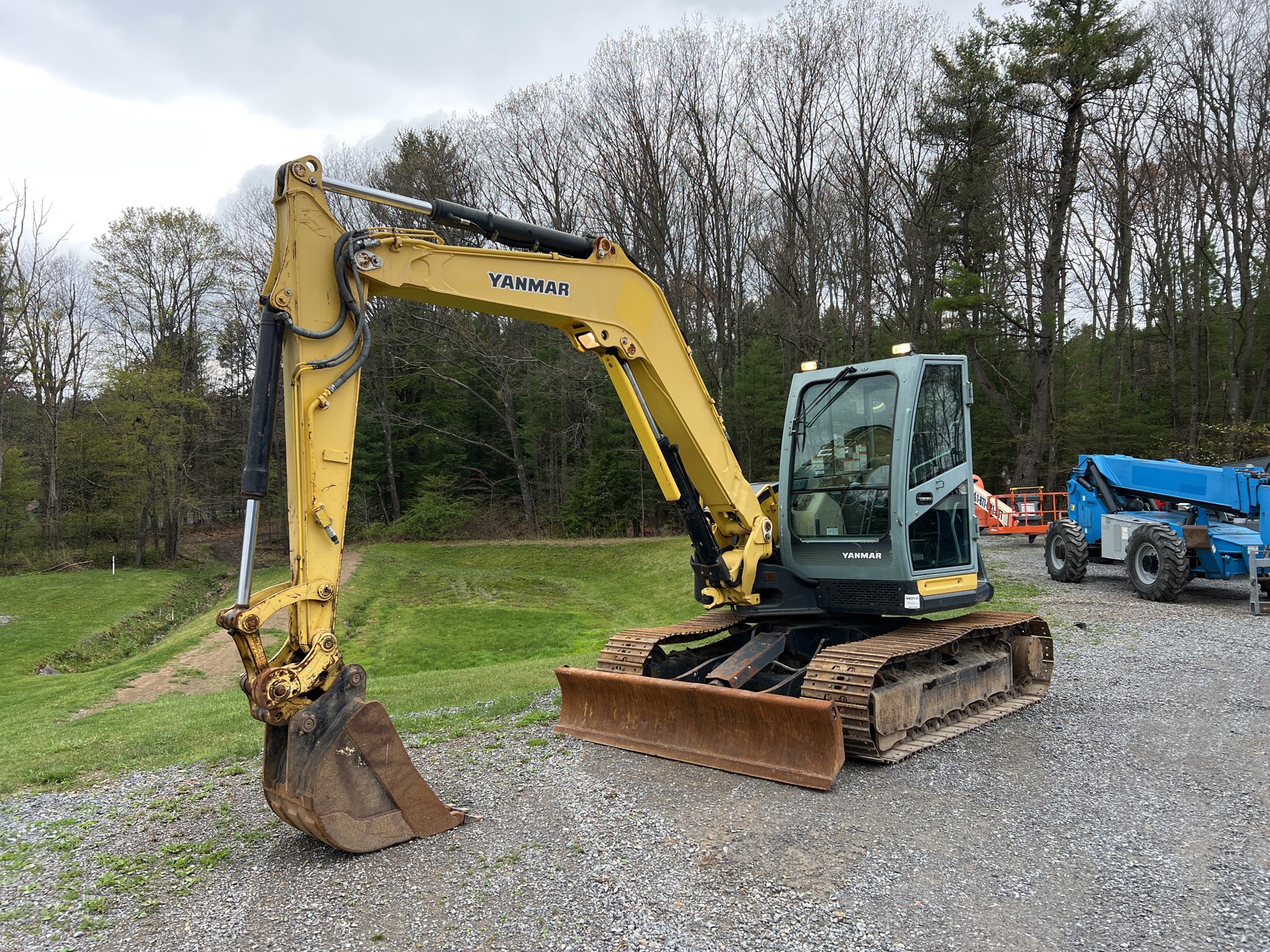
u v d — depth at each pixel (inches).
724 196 1380.4
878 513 266.4
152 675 592.1
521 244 221.8
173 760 294.2
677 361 252.7
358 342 186.2
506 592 1122.0
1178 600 507.5
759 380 1464.1
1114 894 158.6
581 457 1673.2
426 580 1237.1
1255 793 207.5
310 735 179.2
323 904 163.0
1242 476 481.4
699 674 290.5
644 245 1338.6
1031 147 1165.1
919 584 261.7
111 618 969.5
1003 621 297.4
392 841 187.9
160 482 1562.5
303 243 181.2
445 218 205.3
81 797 249.8
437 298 204.1
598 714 275.3
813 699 229.3
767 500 296.5
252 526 171.6
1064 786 216.1
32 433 1596.9
